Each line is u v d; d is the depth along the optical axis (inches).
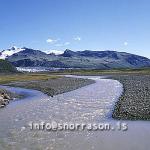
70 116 1565.0
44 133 1206.3
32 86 3582.7
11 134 1189.7
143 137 1114.1
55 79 4891.7
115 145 1024.2
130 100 1999.3
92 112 1673.2
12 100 2336.4
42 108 1866.4
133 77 5502.0
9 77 5605.3
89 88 3341.5
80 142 1069.1
